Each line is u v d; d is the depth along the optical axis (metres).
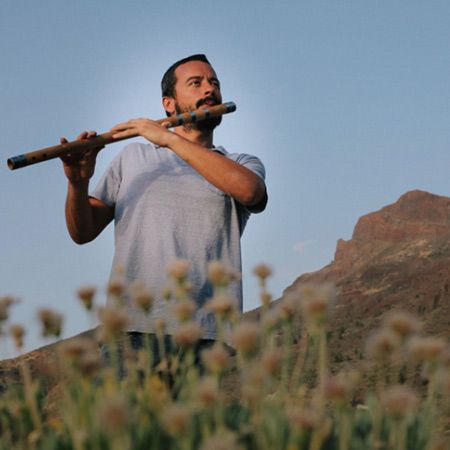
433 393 1.98
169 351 3.46
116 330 2.08
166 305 3.59
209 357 1.91
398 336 1.96
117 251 4.07
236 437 1.98
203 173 3.96
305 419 1.81
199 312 3.70
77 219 4.32
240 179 3.93
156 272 3.86
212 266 2.42
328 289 2.07
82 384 1.96
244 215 4.27
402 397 1.85
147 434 1.95
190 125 4.53
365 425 2.23
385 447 2.02
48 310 2.12
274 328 2.16
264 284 2.33
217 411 1.95
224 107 4.51
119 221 4.14
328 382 1.87
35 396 2.31
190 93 4.60
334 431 2.16
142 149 4.40
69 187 4.30
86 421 1.94
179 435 1.75
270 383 2.01
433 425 2.03
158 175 4.16
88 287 2.23
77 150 4.19
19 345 2.14
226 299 2.26
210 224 4.03
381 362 1.98
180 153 4.01
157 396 2.11
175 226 3.97
